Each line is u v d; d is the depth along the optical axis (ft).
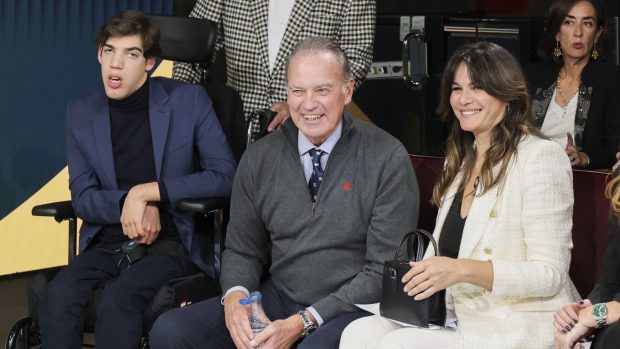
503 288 11.99
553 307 12.34
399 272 12.28
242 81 18.58
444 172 13.42
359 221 13.67
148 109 15.92
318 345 12.81
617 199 11.81
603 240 13.57
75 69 23.75
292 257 13.94
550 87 18.45
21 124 23.15
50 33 23.26
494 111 12.78
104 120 15.88
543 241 12.20
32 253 23.94
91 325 15.01
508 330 12.23
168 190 15.31
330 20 18.16
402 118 21.85
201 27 16.74
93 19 23.82
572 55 18.06
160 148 15.80
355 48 18.28
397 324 12.87
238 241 14.56
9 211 23.35
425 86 21.35
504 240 12.48
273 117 17.11
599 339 11.03
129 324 14.48
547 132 18.43
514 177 12.54
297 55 13.55
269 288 14.42
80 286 14.98
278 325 13.01
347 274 13.75
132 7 24.23
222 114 16.84
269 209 14.12
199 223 15.97
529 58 20.77
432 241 12.38
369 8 18.33
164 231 15.87
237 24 18.38
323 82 13.39
